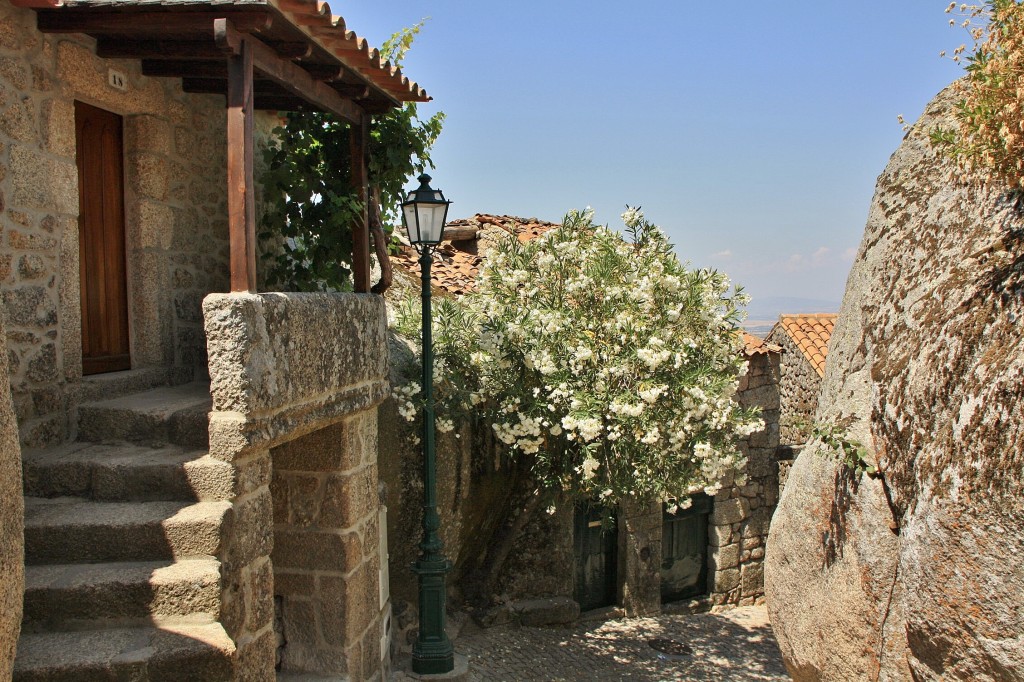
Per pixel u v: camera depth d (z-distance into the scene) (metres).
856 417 4.52
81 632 3.47
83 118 4.79
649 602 10.31
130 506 3.91
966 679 3.54
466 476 7.96
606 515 7.97
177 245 5.46
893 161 5.23
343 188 6.25
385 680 6.41
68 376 4.45
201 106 5.74
